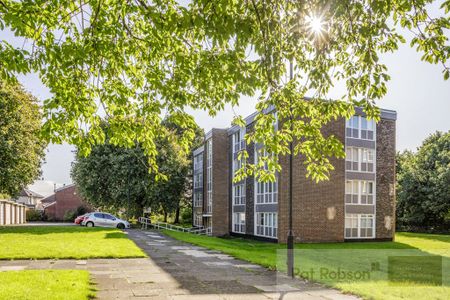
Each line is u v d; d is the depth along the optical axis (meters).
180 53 6.54
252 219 37.19
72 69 6.79
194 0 5.54
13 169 30.58
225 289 9.84
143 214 47.19
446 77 6.71
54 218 66.38
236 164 41.22
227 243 27.52
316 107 7.54
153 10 6.04
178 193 48.09
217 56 6.29
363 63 7.16
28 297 7.97
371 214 34.38
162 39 6.72
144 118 8.04
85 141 7.70
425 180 50.84
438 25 6.63
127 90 7.79
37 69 6.43
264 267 13.42
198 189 50.94
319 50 6.55
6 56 6.11
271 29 6.20
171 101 7.41
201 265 13.75
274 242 32.41
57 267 12.76
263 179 7.99
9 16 5.68
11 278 10.00
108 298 8.77
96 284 10.23
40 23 6.13
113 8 6.82
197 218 50.88
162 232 33.44
